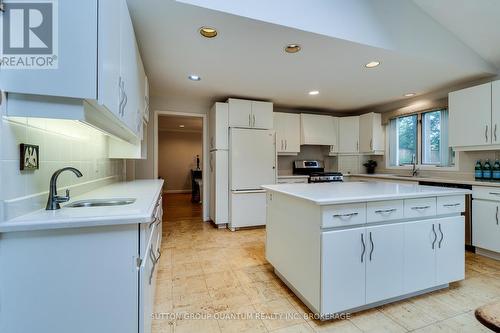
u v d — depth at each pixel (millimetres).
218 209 3895
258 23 1870
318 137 4719
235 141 3832
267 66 2693
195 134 9016
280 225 2068
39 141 1192
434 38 2498
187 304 1804
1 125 914
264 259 2648
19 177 1028
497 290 1978
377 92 3715
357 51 2324
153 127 4027
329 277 1539
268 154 4031
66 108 979
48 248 982
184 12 1730
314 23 1997
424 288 1845
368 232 1646
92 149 1992
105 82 1023
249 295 1924
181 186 8875
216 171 3877
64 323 1009
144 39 2094
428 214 1852
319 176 4250
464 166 3355
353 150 4863
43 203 1222
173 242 3225
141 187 2254
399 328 1537
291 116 4633
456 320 1611
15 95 937
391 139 4523
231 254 2797
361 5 2176
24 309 969
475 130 2904
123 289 1065
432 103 3740
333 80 3148
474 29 2473
